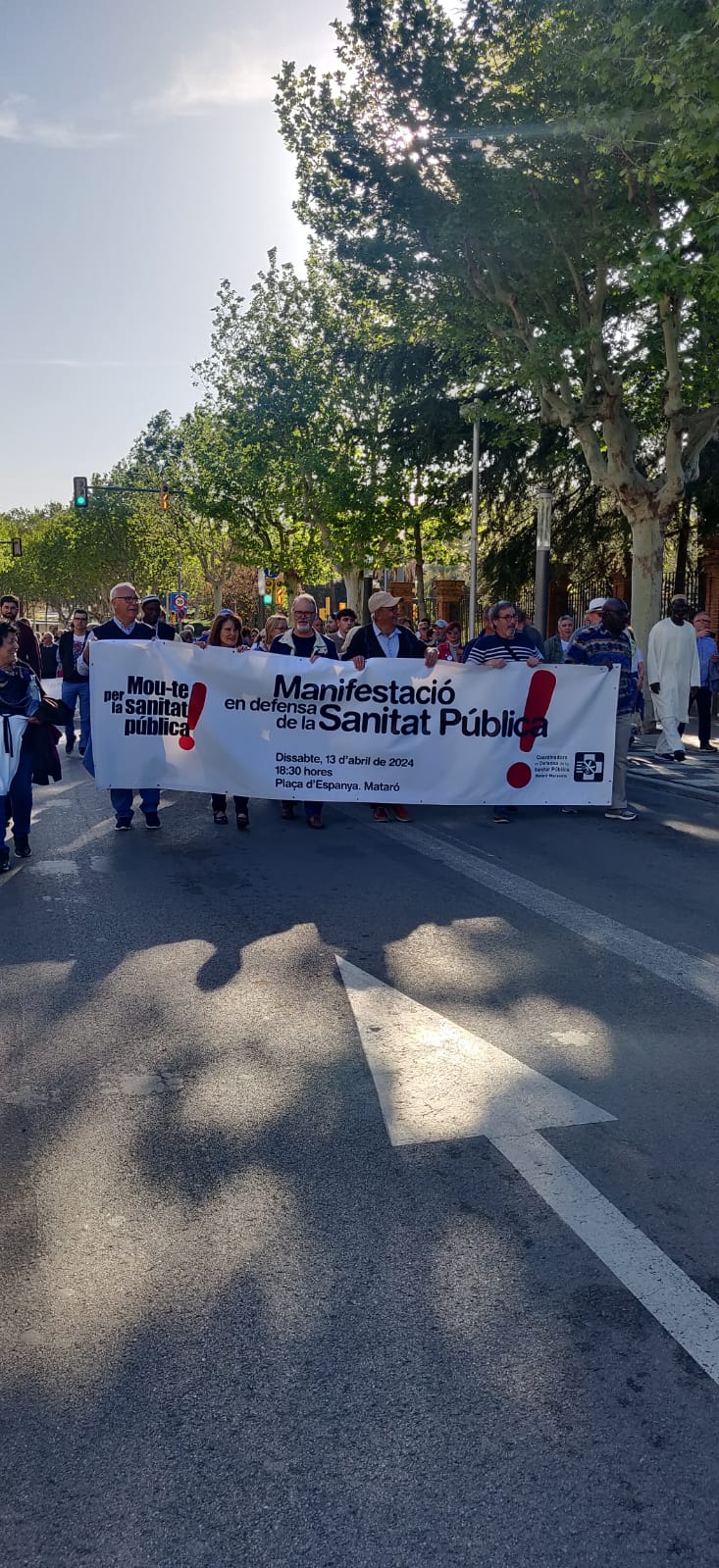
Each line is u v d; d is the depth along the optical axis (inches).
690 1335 109.0
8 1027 192.5
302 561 1770.4
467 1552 84.5
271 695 378.0
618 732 397.7
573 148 604.7
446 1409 98.9
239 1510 88.5
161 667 373.4
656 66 440.1
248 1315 112.3
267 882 300.7
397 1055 178.5
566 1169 141.8
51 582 4355.3
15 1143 149.7
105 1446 95.1
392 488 1435.8
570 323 749.9
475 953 233.9
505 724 388.8
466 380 776.9
